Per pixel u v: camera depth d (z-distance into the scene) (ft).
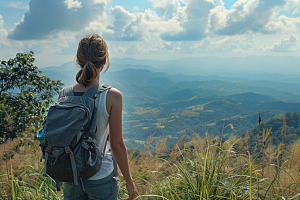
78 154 3.22
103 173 3.63
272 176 5.23
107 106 3.53
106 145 3.83
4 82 19.57
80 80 3.63
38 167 6.82
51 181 6.36
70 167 3.22
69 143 3.18
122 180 6.51
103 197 3.65
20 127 14.30
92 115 3.43
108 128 3.78
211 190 4.88
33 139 8.32
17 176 6.09
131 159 7.09
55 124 3.27
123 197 5.78
